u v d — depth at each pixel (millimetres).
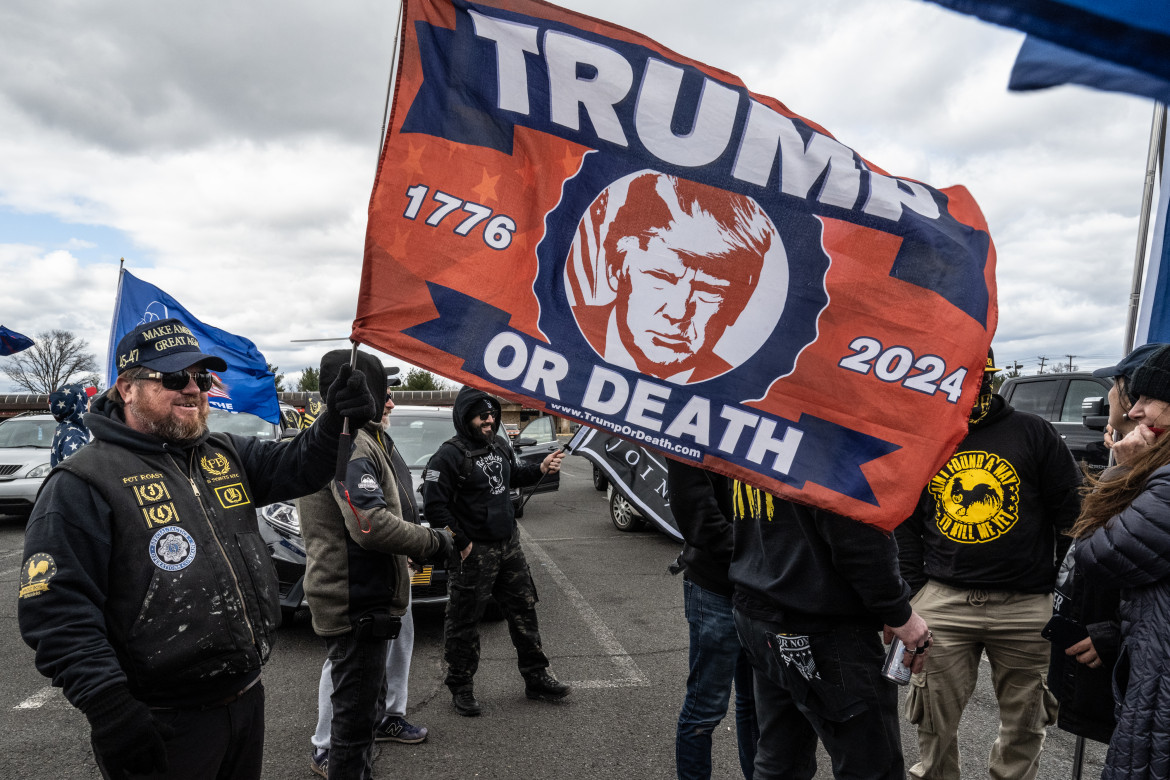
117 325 5961
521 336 1704
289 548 4688
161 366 1701
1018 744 2469
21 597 1477
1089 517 1803
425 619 5285
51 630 1452
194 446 1819
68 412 5785
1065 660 2039
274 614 1850
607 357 1733
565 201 1760
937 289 1801
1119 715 1682
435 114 1732
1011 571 2396
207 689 1677
